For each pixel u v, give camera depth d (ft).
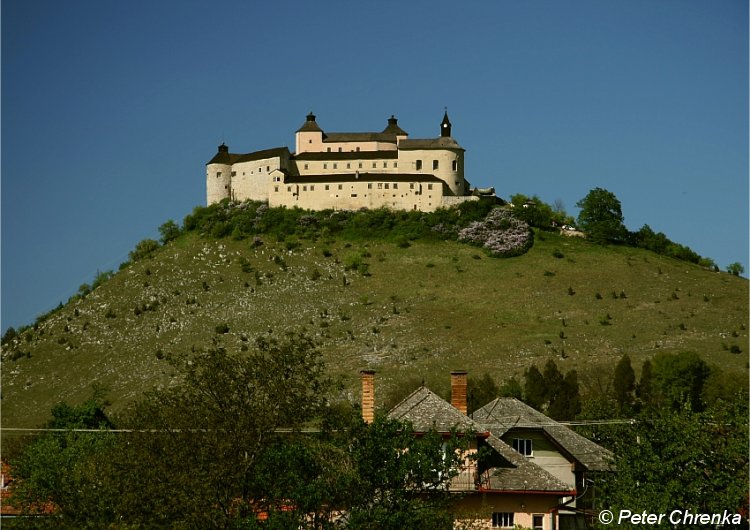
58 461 298.35
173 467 228.63
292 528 206.59
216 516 219.20
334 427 233.14
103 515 238.27
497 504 260.83
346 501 212.43
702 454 243.40
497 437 293.43
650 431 251.19
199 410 235.81
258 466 223.71
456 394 280.72
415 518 205.98
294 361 243.60
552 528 260.83
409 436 218.18
